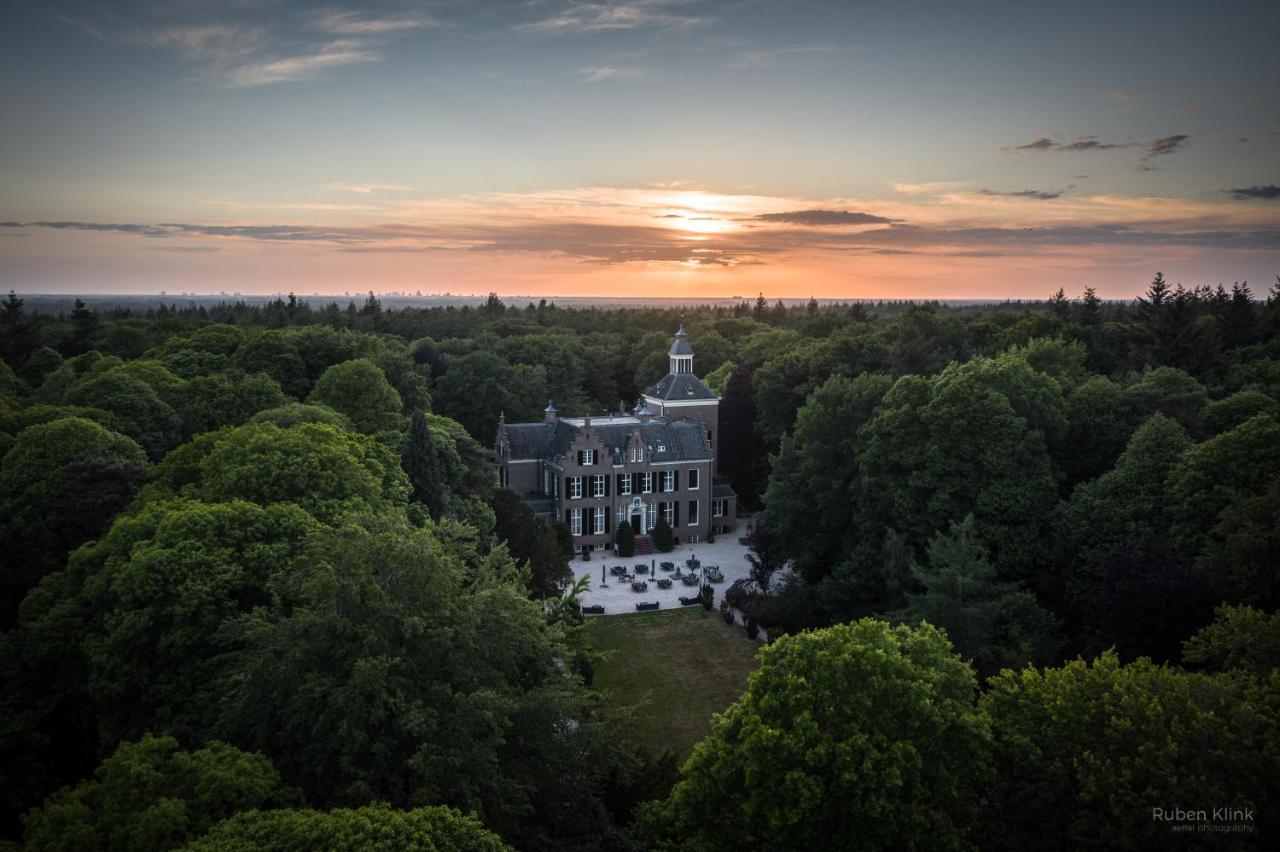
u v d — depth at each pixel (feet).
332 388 291.79
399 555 112.98
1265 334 396.78
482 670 112.37
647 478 333.42
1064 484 233.76
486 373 435.94
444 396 437.99
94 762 148.87
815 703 110.73
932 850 103.40
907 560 200.44
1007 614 175.22
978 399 217.56
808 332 541.34
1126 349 402.31
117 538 158.30
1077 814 102.47
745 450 401.70
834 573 233.14
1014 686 118.73
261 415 241.76
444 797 97.76
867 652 111.45
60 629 147.23
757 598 247.91
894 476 229.66
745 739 108.78
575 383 518.37
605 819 119.65
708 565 310.04
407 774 103.71
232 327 438.40
